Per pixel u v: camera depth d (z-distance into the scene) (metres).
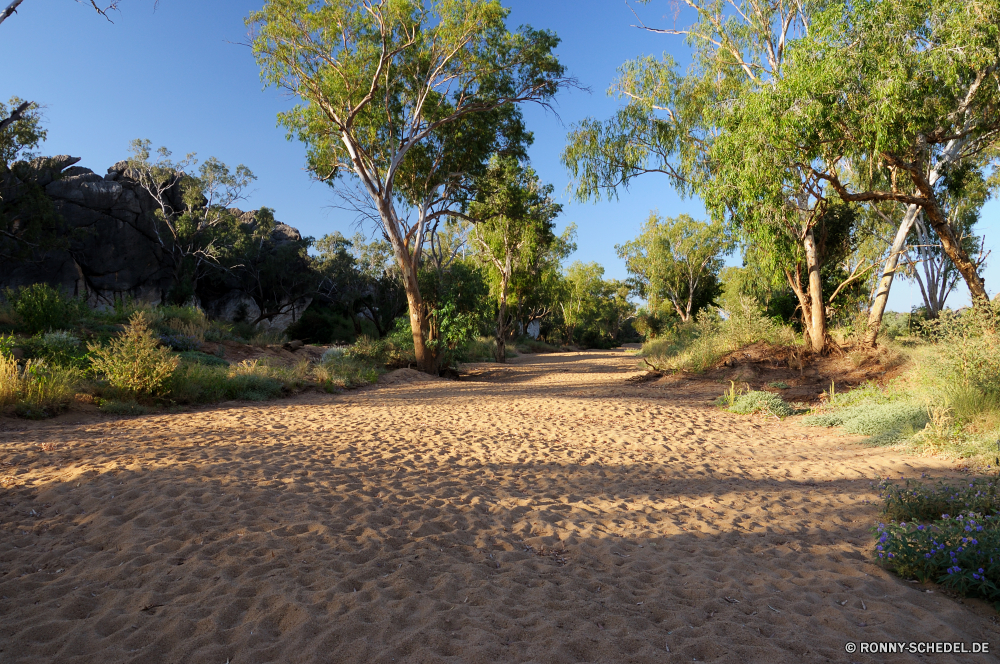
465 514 4.77
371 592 3.14
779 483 6.14
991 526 3.68
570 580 3.45
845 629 2.83
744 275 23.22
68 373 10.09
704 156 17.05
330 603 2.98
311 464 6.17
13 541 3.78
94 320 16.34
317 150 21.89
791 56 11.19
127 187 37.22
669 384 16.58
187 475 5.36
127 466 5.65
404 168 22.25
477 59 19.61
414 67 20.17
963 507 4.34
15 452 6.21
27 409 8.49
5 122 15.02
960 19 9.84
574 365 28.12
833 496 5.44
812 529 4.50
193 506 4.45
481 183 22.50
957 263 12.42
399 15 18.00
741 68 16.42
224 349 18.16
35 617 2.79
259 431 8.23
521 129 22.75
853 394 11.88
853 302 17.88
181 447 6.77
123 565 3.37
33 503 4.54
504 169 23.42
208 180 40.34
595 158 17.44
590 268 62.06
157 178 38.31
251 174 41.19
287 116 20.31
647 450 7.98
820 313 16.09
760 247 15.46
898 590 3.33
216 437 7.54
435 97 21.00
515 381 20.84
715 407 12.40
